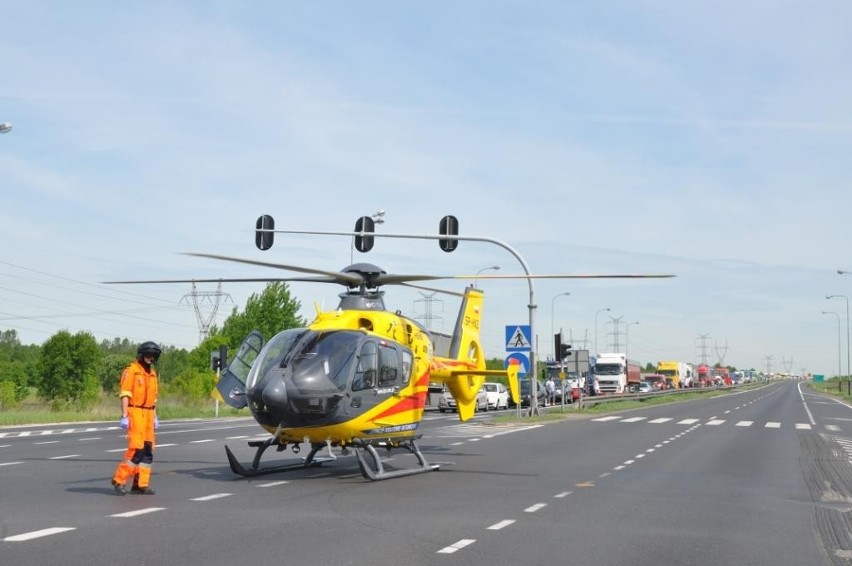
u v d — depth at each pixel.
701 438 27.77
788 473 17.84
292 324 63.94
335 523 10.77
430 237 26.88
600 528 10.93
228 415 45.16
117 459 18.89
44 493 13.19
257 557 8.58
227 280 18.52
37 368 64.88
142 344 13.33
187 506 11.98
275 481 15.23
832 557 9.48
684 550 9.66
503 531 10.51
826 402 74.12
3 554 8.46
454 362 20.88
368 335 15.98
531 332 35.75
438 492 14.09
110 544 9.05
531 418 36.97
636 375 90.56
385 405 16.09
